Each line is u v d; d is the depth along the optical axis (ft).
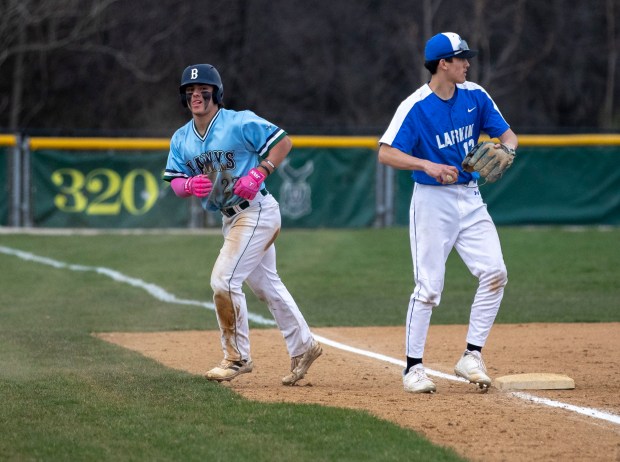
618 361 89.25
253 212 74.90
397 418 64.49
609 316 121.29
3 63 349.61
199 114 73.20
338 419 63.31
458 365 74.79
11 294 142.82
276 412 65.21
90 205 220.23
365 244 197.57
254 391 73.92
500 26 388.98
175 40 358.43
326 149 222.69
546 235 207.21
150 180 221.46
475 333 74.95
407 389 73.87
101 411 65.92
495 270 73.46
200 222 222.89
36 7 330.13
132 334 107.34
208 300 137.90
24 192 219.00
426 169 70.28
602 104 411.13
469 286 152.46
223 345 77.05
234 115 74.08
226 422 62.85
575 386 76.59
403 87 387.55
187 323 116.67
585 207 220.64
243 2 366.84
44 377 78.64
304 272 165.27
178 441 58.29
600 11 406.82
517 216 221.46
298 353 77.10
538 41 396.78
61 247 195.72
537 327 112.06
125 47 354.95
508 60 395.96
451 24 384.06
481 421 63.77
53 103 358.43
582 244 195.00
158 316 122.72
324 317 122.42
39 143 217.77
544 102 404.16
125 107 359.66
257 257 75.20
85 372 81.46
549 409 67.46
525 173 221.05
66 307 130.52
